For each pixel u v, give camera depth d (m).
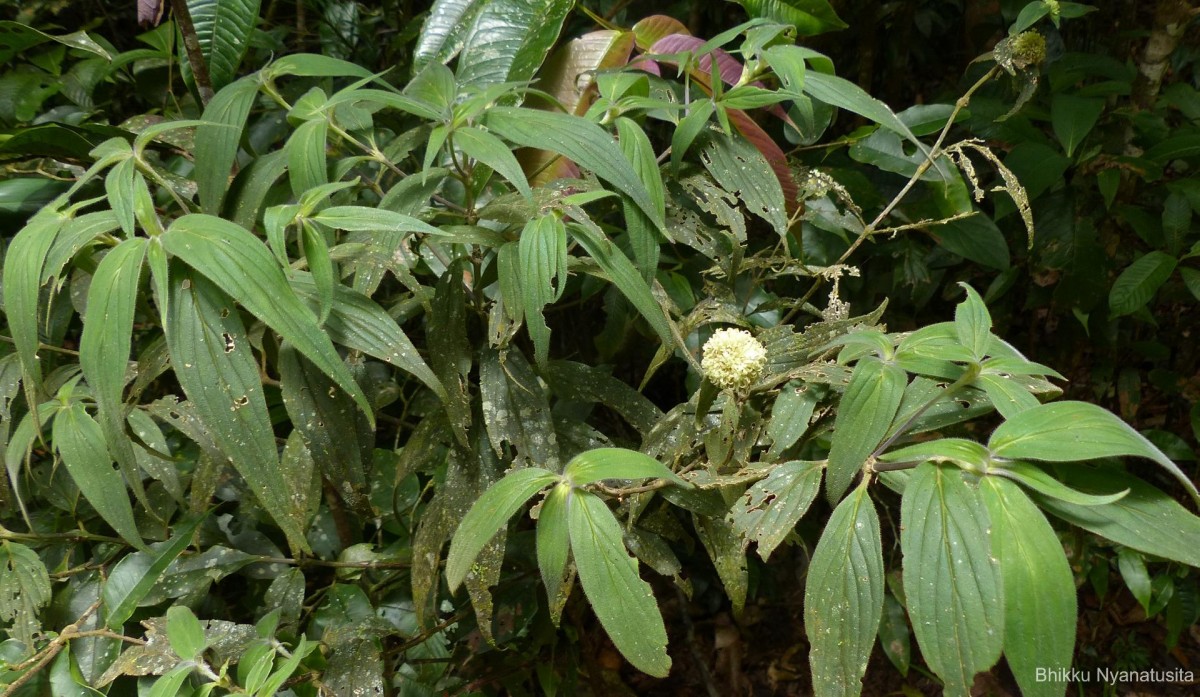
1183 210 1.53
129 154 0.73
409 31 1.68
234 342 0.64
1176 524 0.52
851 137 1.44
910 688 1.89
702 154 0.95
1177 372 2.02
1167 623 1.73
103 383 0.60
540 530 0.60
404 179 0.85
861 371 0.65
